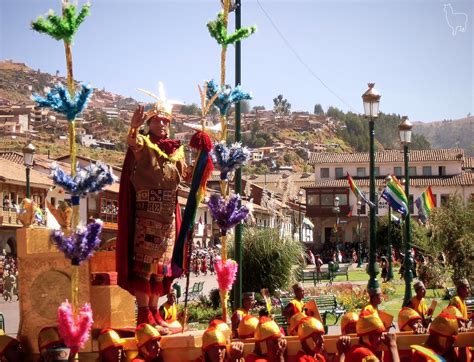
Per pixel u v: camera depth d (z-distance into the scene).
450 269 35.47
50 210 8.77
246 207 9.70
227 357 8.40
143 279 8.53
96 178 7.52
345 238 97.94
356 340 9.05
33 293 8.23
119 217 8.59
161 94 8.94
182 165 8.89
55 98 7.61
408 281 27.91
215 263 9.61
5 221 54.22
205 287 41.19
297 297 12.11
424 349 8.81
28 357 8.23
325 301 24.17
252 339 8.82
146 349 8.13
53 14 7.62
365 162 102.44
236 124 15.21
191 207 8.70
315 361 8.77
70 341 7.40
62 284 8.25
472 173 100.88
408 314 9.76
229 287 9.59
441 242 33.78
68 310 7.39
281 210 45.81
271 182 116.38
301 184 119.31
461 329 9.66
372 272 23.09
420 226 54.44
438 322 9.12
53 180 7.48
